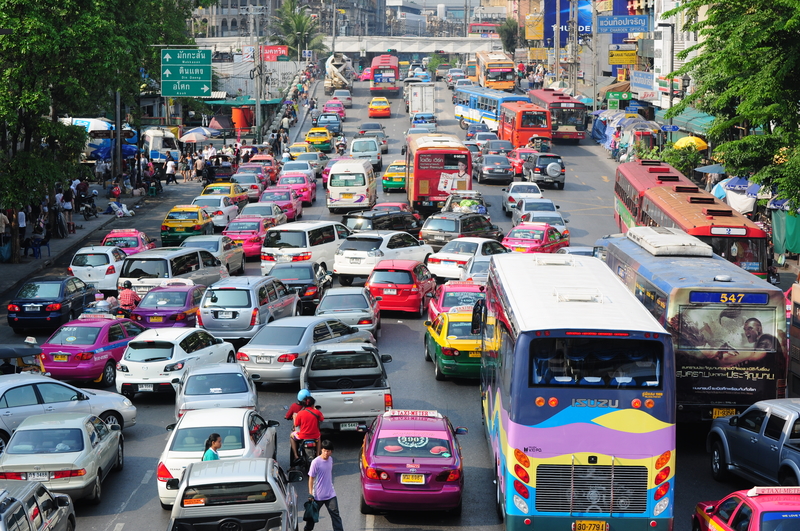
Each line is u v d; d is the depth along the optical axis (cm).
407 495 1473
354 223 4184
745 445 1683
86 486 1583
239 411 1659
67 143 3969
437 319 2481
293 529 1184
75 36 3666
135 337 2356
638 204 3697
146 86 6488
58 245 4453
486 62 10575
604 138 8019
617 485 1312
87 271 3425
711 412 1842
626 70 9412
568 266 1736
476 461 1855
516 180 6525
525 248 3700
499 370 1574
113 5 4362
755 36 2355
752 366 1831
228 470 1196
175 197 6159
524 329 1324
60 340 2402
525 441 1317
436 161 4972
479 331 2150
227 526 1127
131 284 3200
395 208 4553
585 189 6059
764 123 2669
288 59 14688
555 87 10531
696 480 1783
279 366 2291
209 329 2673
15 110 3647
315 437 1738
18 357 2334
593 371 1316
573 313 1389
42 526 1266
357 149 6925
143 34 4825
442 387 2384
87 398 1973
